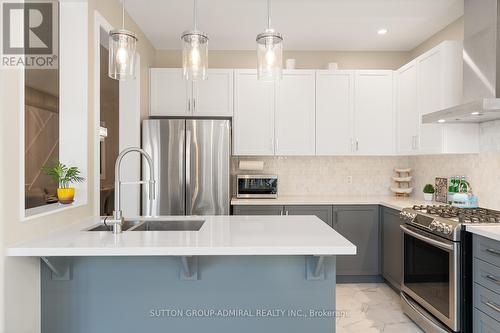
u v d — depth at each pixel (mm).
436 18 3260
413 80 3449
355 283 3711
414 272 2805
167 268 1885
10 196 1548
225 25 3455
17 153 1598
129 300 1886
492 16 2426
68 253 1523
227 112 3877
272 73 1840
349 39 3820
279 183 4238
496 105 2193
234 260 1896
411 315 2783
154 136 3449
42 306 1861
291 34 3676
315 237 1734
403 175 4145
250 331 1906
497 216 2434
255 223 2123
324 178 4254
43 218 1782
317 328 1907
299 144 3906
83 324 1875
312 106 3895
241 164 3941
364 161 4266
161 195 3443
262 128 3893
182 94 3869
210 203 3453
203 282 1895
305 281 1901
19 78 1621
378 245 3666
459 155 3199
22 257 1663
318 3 2959
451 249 2254
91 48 2363
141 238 1700
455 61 2873
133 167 3416
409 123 3545
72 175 2105
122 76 1847
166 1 2939
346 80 3908
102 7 2586
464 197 2867
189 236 1748
